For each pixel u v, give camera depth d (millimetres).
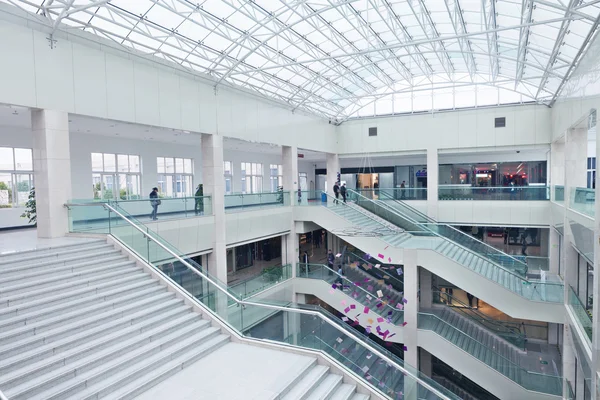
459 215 25203
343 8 17172
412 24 19094
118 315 8781
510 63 22000
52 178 12031
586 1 11750
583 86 12836
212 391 7211
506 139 24578
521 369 16062
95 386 6855
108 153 21094
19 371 6520
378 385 8812
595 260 10477
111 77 13844
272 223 22109
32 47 11484
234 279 23906
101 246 11258
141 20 14320
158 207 15117
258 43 18234
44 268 9516
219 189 18438
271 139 22516
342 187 23391
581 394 14094
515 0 14562
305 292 21844
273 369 8133
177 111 16484
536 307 16422
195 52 17172
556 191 21078
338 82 25688
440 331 18062
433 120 26453
